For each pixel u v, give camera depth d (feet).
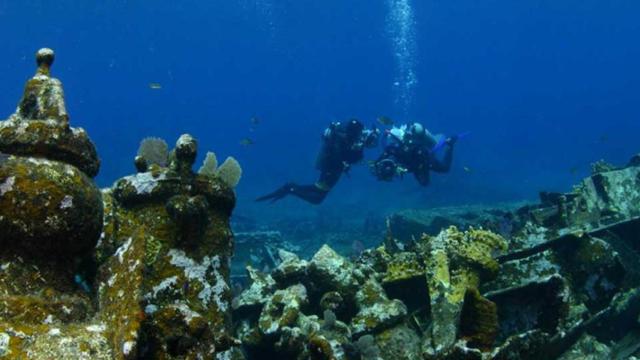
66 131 8.80
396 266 16.87
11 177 7.92
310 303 16.44
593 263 17.07
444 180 90.33
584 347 15.75
